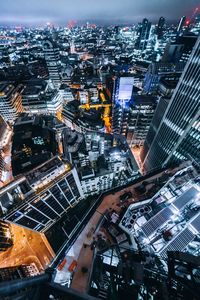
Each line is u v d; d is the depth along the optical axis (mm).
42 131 134125
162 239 32438
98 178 101812
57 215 104125
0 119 171375
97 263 26547
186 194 36125
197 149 72188
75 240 34000
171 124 86500
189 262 18344
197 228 30938
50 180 83750
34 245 102312
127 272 21594
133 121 145875
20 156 118000
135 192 41375
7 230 103188
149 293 19375
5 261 97625
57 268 30891
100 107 189125
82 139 123438
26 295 11992
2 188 79062
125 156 105812
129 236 33156
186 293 17047
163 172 45094
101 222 35969
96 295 23375
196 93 64312
